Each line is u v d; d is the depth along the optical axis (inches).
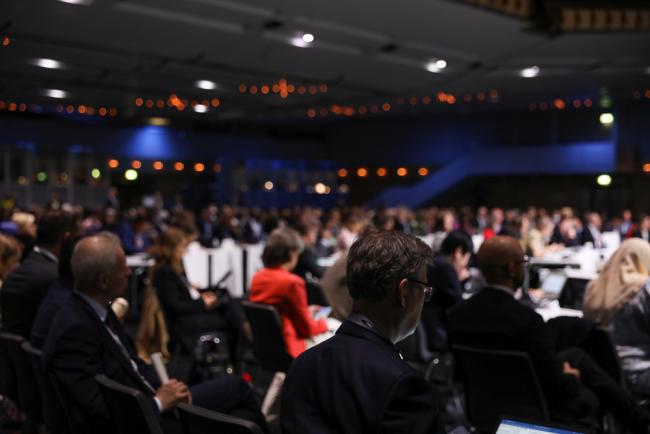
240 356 229.6
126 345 125.5
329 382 65.8
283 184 1075.3
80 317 113.3
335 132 1117.7
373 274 68.2
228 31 476.4
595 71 666.2
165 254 218.1
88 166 871.1
